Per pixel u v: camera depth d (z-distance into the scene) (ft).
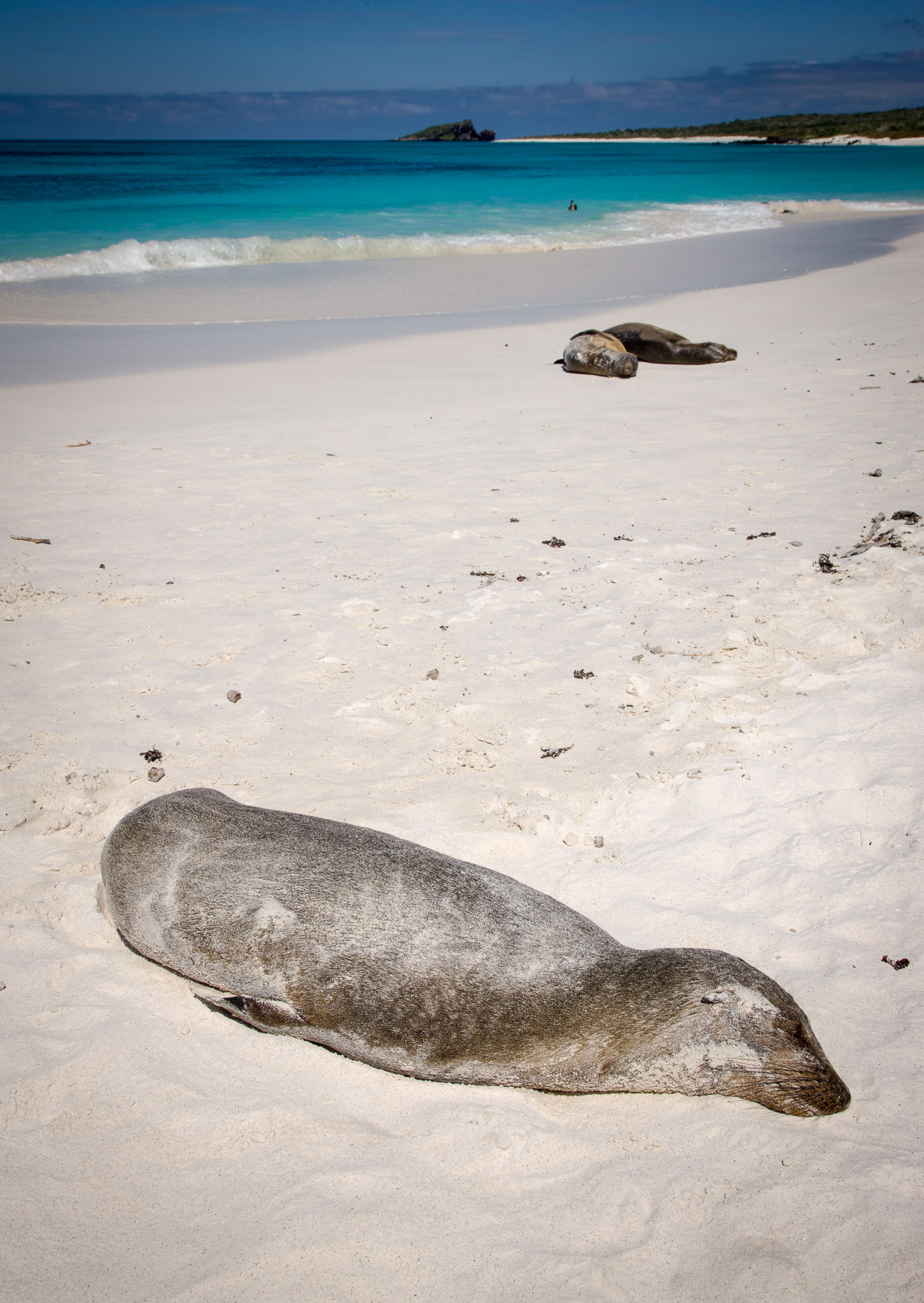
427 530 25.63
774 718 16.20
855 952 11.27
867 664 17.54
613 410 37.70
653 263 82.69
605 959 10.08
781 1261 7.79
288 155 276.62
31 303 61.00
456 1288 7.66
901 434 31.99
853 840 13.19
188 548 24.64
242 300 64.95
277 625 20.31
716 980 9.59
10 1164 8.87
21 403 38.73
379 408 38.47
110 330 54.29
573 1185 8.63
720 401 38.34
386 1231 8.16
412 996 9.79
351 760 15.64
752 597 20.70
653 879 12.74
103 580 22.70
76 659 19.02
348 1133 9.23
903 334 48.16
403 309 62.85
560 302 65.05
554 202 124.47
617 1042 9.59
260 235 89.20
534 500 27.71
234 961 10.38
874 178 177.17
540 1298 7.55
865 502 26.07
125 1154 9.00
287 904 10.32
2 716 16.93
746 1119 9.31
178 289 68.03
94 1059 10.09
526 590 21.72
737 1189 8.49
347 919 10.11
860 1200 8.28
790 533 24.30
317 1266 7.84
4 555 24.17
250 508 27.55
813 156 279.28
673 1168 8.77
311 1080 9.97
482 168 204.23
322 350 49.83
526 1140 9.09
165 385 42.19
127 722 16.79
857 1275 7.64
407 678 18.17
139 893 11.10
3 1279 7.73
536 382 43.16
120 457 32.24
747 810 13.96
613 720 16.56
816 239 97.25
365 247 86.94
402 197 124.77
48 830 13.99
